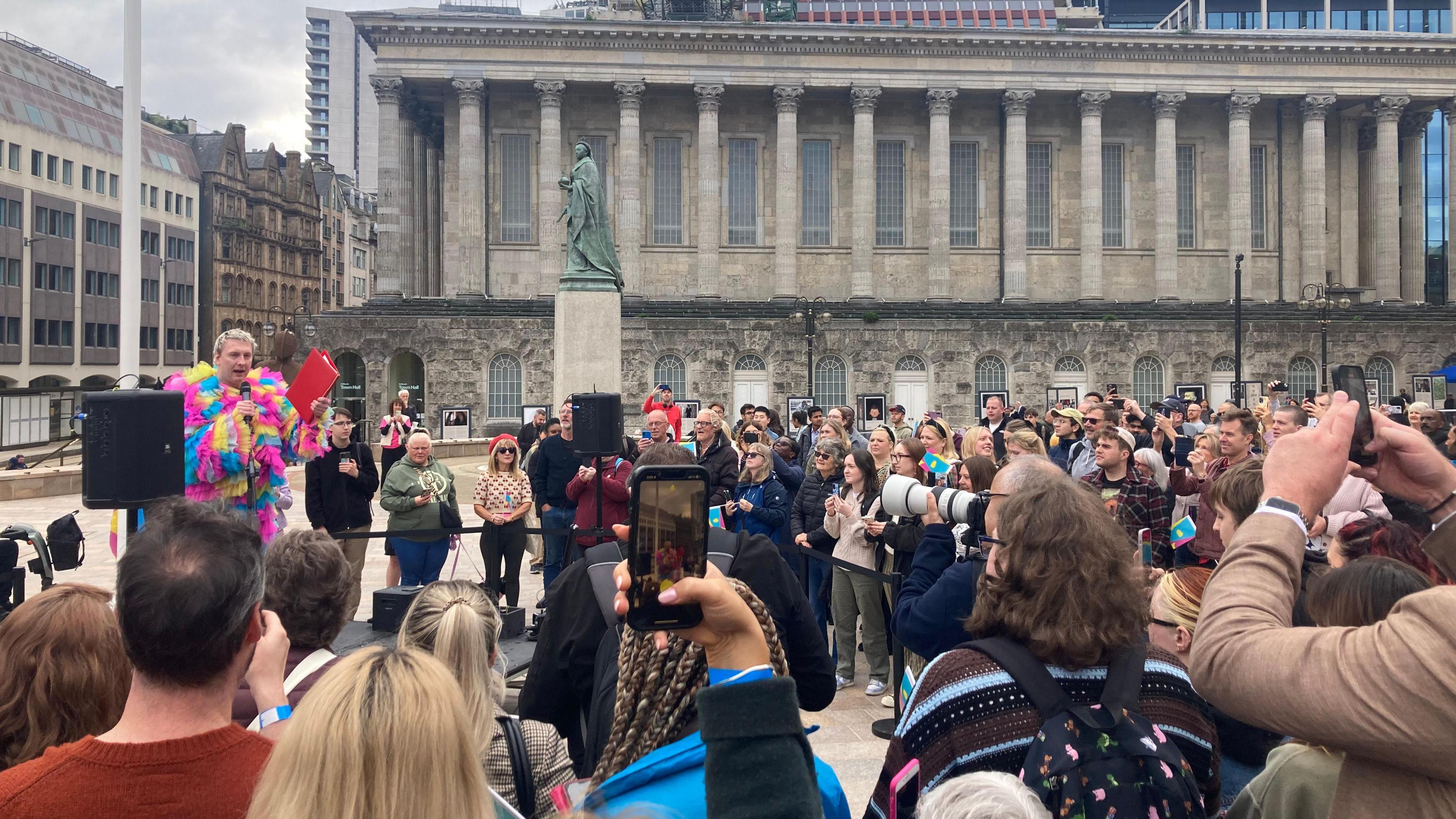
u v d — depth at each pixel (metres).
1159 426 16.22
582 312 23.69
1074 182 70.31
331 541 5.71
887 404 61.91
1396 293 68.06
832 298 69.31
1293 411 10.12
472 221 64.25
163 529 3.30
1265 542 2.90
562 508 15.03
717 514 6.27
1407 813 2.62
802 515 12.53
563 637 5.01
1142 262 70.38
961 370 62.28
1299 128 70.19
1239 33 65.81
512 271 67.25
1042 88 66.38
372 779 2.39
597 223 23.95
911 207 69.62
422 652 2.72
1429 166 78.12
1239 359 44.09
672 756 3.23
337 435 12.84
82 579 18.89
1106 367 62.66
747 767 2.58
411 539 12.63
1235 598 2.82
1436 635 2.39
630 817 2.51
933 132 66.31
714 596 2.82
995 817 2.79
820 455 12.30
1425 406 14.02
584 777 4.61
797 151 69.25
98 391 6.22
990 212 69.94
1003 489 5.10
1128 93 66.88
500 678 5.12
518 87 66.38
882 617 11.08
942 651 5.59
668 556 2.82
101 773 2.92
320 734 2.44
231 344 9.98
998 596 3.77
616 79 64.62
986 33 65.19
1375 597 3.91
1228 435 10.59
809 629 5.04
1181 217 70.75
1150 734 3.42
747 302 66.38
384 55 63.78
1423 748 2.38
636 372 61.00
